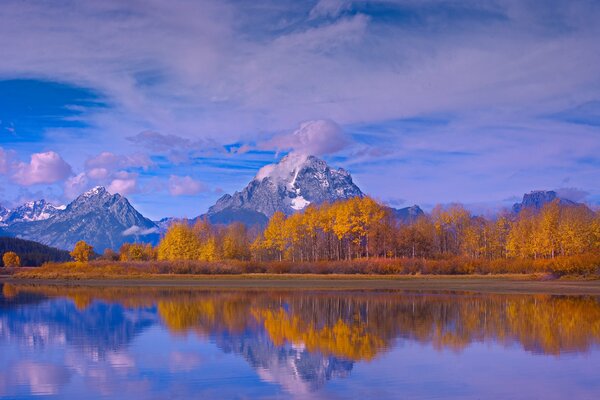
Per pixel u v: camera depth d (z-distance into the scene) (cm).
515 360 2595
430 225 12700
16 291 7150
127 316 4238
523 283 7469
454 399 1967
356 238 11206
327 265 9556
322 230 12119
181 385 2164
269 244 12181
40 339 3212
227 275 9425
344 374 2331
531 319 3959
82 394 2047
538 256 10556
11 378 2284
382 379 2244
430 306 4844
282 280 8488
